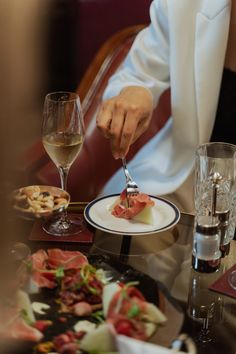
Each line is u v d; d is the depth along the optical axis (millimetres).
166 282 1070
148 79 1725
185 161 1698
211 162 1199
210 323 984
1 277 419
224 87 1665
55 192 1131
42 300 987
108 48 2049
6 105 316
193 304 1021
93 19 2580
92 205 1266
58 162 1248
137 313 921
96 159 1949
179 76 1655
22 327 889
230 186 1174
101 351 880
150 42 1751
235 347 942
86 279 1004
